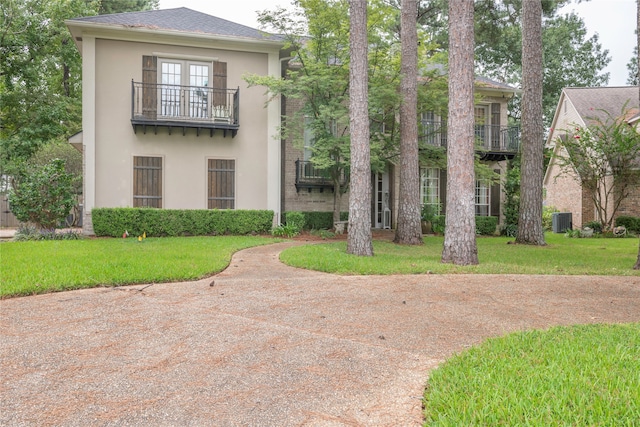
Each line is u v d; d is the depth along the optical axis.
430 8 20.84
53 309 4.42
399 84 13.49
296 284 5.86
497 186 18.36
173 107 13.77
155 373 2.87
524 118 13.10
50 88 19.88
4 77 18.19
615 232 16.66
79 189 18.70
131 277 5.80
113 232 12.34
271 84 12.78
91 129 12.98
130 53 13.37
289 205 15.86
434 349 3.44
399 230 12.44
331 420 2.25
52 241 10.54
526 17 13.02
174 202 13.77
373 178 17.47
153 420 2.23
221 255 8.23
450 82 8.28
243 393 2.58
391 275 6.70
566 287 5.94
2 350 3.26
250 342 3.52
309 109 13.96
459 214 8.11
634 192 18.52
